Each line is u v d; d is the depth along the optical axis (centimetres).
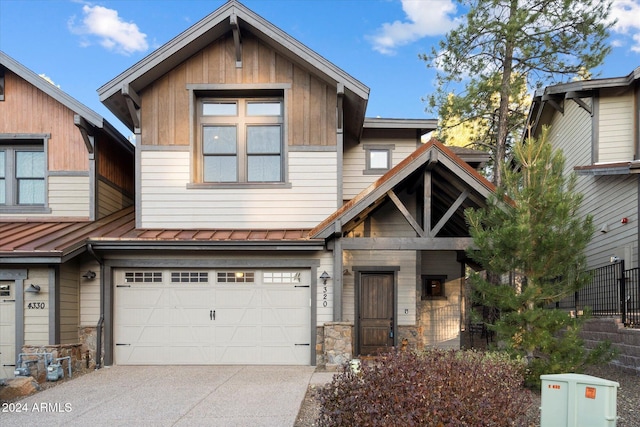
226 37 1038
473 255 737
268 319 953
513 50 1479
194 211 1018
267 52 1034
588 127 1242
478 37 1454
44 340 859
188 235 956
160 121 1027
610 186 1131
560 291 673
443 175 934
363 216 1040
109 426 542
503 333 675
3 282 877
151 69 980
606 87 1171
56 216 1055
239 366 922
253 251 952
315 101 1030
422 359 447
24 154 1084
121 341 952
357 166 1185
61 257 830
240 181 1037
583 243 664
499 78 1470
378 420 363
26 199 1075
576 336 672
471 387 407
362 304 1065
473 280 706
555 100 1339
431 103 1567
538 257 677
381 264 1068
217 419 562
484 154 1267
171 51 973
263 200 1020
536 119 1550
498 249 687
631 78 1130
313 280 946
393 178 869
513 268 690
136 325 954
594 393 426
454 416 364
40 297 866
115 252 952
